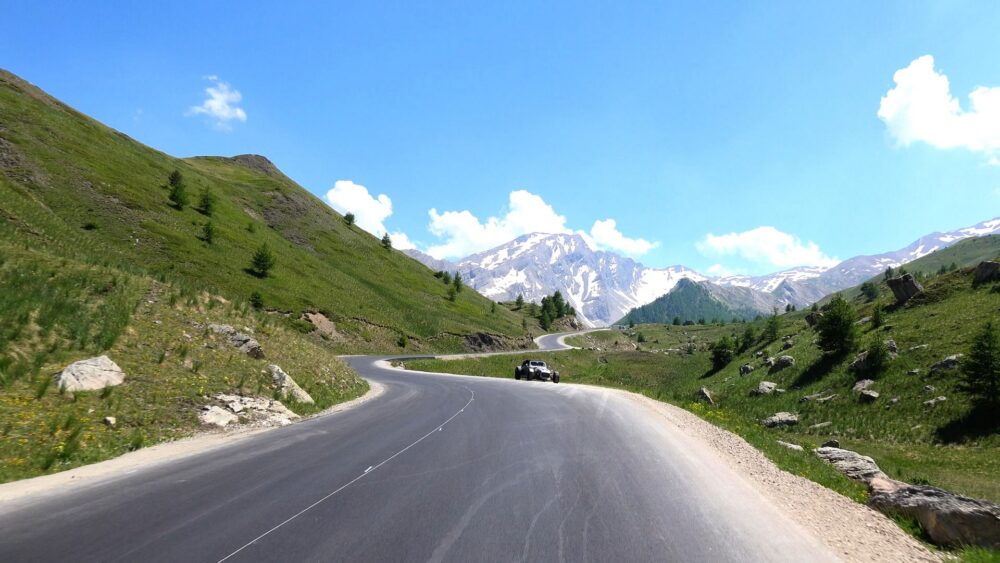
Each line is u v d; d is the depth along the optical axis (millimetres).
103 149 80500
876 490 8906
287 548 4762
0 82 81938
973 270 53250
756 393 50344
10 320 12508
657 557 4641
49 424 9422
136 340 14734
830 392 43188
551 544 4914
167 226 65125
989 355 29969
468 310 116000
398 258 136125
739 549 4934
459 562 4445
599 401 18609
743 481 7816
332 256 104500
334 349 59875
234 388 14633
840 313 49406
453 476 7590
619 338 167125
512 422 13266
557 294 187375
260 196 120312
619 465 8398
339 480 7320
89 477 7500
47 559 4480
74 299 15086
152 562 4426
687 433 12227
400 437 11000
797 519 6133
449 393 22234
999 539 6066
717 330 191375
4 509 5938
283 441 10531
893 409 35812
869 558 5113
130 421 10703
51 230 38469
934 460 26109
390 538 5035
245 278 63500
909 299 55938
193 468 8070
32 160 60719
